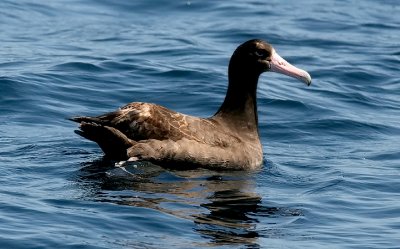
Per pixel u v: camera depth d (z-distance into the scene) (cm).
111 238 1322
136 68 2275
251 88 1772
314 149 1859
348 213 1491
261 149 1752
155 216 1409
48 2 2961
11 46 2486
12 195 1470
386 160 1783
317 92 2214
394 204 1533
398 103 2191
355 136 1947
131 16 2897
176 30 2717
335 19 2878
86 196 1480
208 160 1656
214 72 2278
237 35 2669
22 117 1945
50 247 1282
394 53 2542
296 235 1387
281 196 1559
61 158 1688
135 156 1623
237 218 1439
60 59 2322
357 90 2255
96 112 2019
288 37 2667
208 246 1318
